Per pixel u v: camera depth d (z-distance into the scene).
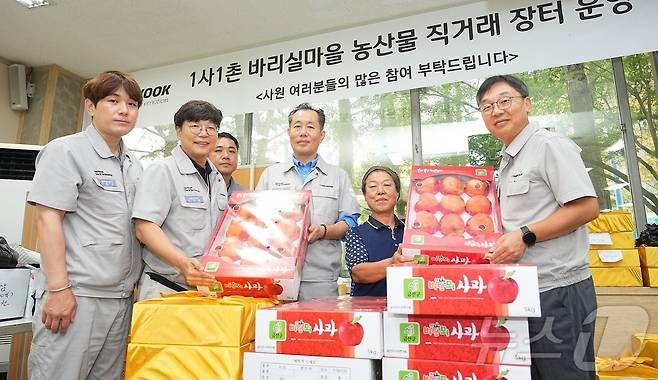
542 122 2.71
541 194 1.18
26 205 2.64
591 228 2.06
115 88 1.37
